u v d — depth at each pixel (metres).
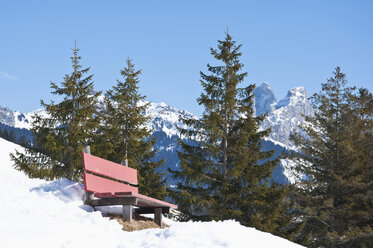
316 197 22.03
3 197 8.14
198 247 6.43
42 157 16.97
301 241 19.31
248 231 7.86
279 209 17.75
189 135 19.08
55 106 17.62
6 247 5.69
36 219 7.20
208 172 19.03
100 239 6.67
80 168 17.70
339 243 20.28
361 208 21.41
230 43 20.45
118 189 10.84
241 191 18.05
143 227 9.77
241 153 18.23
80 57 18.95
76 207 8.94
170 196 18.17
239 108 19.53
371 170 22.14
